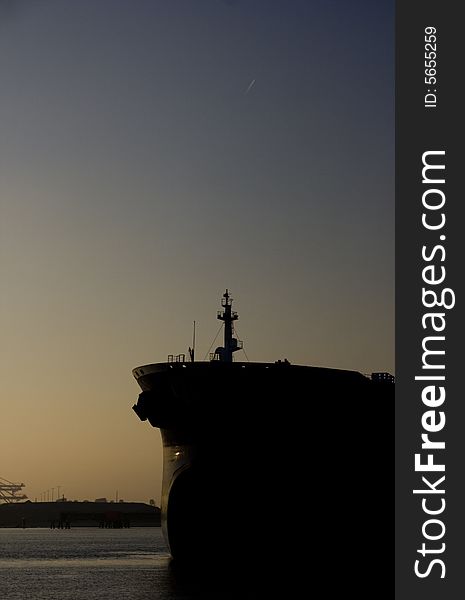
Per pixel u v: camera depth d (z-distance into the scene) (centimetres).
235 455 5000
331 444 5069
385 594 4447
